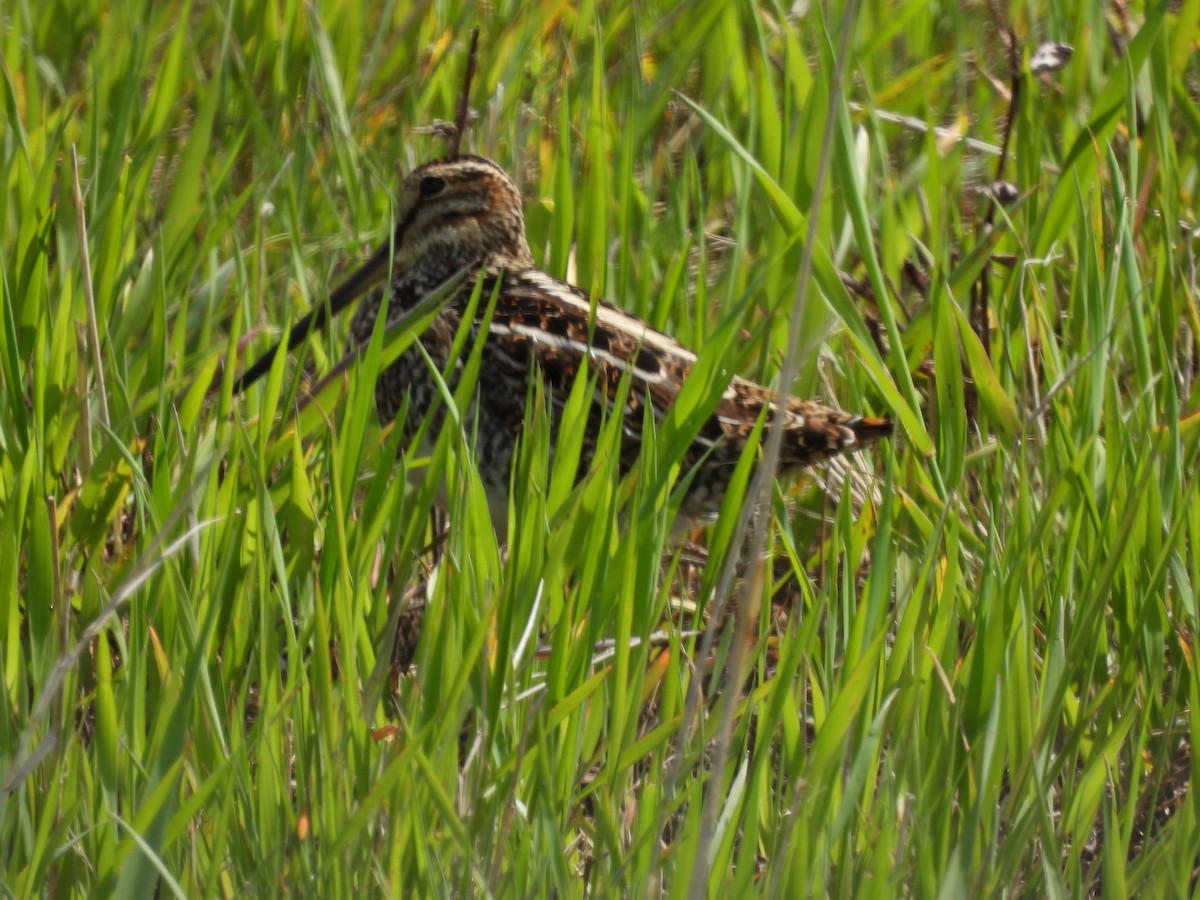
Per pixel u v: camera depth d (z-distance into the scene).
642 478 6.88
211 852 5.34
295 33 11.12
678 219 9.59
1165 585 7.02
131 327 7.93
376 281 8.80
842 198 9.35
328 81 10.02
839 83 4.98
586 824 5.96
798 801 5.35
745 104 10.58
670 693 6.22
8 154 9.06
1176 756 6.77
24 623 6.88
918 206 9.91
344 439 6.82
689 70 11.38
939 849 5.53
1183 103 9.69
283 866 5.46
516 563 6.05
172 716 5.17
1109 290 7.80
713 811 4.84
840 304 7.72
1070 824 5.82
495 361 8.31
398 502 6.73
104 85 10.30
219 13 11.06
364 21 11.91
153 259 8.02
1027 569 6.41
